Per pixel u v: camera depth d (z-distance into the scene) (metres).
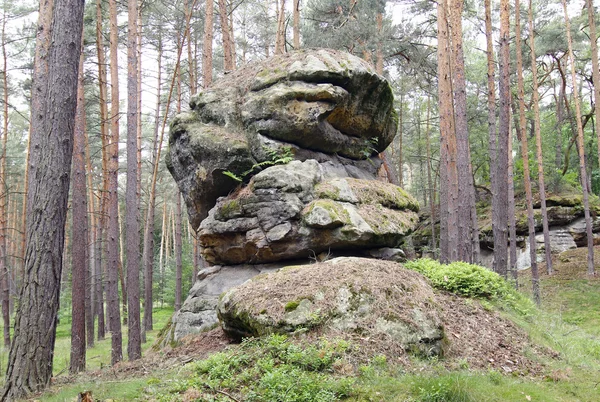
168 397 4.65
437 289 7.94
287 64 9.62
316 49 10.16
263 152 8.87
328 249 8.17
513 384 5.11
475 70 24.58
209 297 8.50
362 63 9.96
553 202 21.80
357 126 10.20
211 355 5.61
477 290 8.18
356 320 5.67
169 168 10.42
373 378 4.86
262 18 21.73
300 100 9.02
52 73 6.33
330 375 4.91
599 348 7.73
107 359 13.88
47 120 6.25
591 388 5.30
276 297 6.05
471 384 4.81
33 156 6.62
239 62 24.36
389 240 8.59
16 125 29.73
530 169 23.59
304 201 8.29
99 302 19.97
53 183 6.17
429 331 5.73
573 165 29.09
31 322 5.89
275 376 4.74
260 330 5.77
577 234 21.12
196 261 20.58
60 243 6.23
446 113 14.45
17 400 5.39
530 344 6.81
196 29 19.88
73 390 5.37
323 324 5.64
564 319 14.08
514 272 15.55
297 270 6.65
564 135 28.73
